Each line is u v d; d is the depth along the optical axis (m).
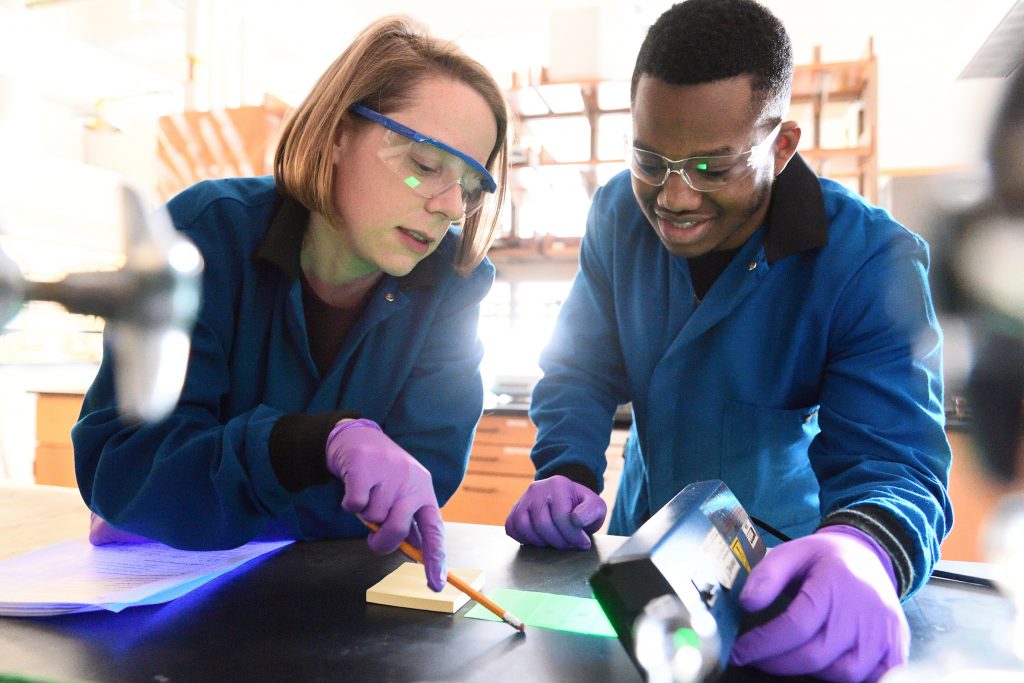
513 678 0.64
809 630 0.63
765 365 1.20
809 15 4.32
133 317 0.37
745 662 0.65
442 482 1.14
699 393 1.25
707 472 1.28
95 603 0.75
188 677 0.63
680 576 0.57
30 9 4.04
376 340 1.14
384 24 0.98
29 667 0.65
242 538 0.94
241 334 1.07
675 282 1.26
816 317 1.12
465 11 4.69
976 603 0.83
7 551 1.02
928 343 0.99
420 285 1.13
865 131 3.00
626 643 0.55
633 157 1.05
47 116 4.87
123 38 4.59
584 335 1.42
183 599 0.82
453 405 1.16
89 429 0.93
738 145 0.97
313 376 1.12
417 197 0.93
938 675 0.63
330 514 1.06
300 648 0.69
